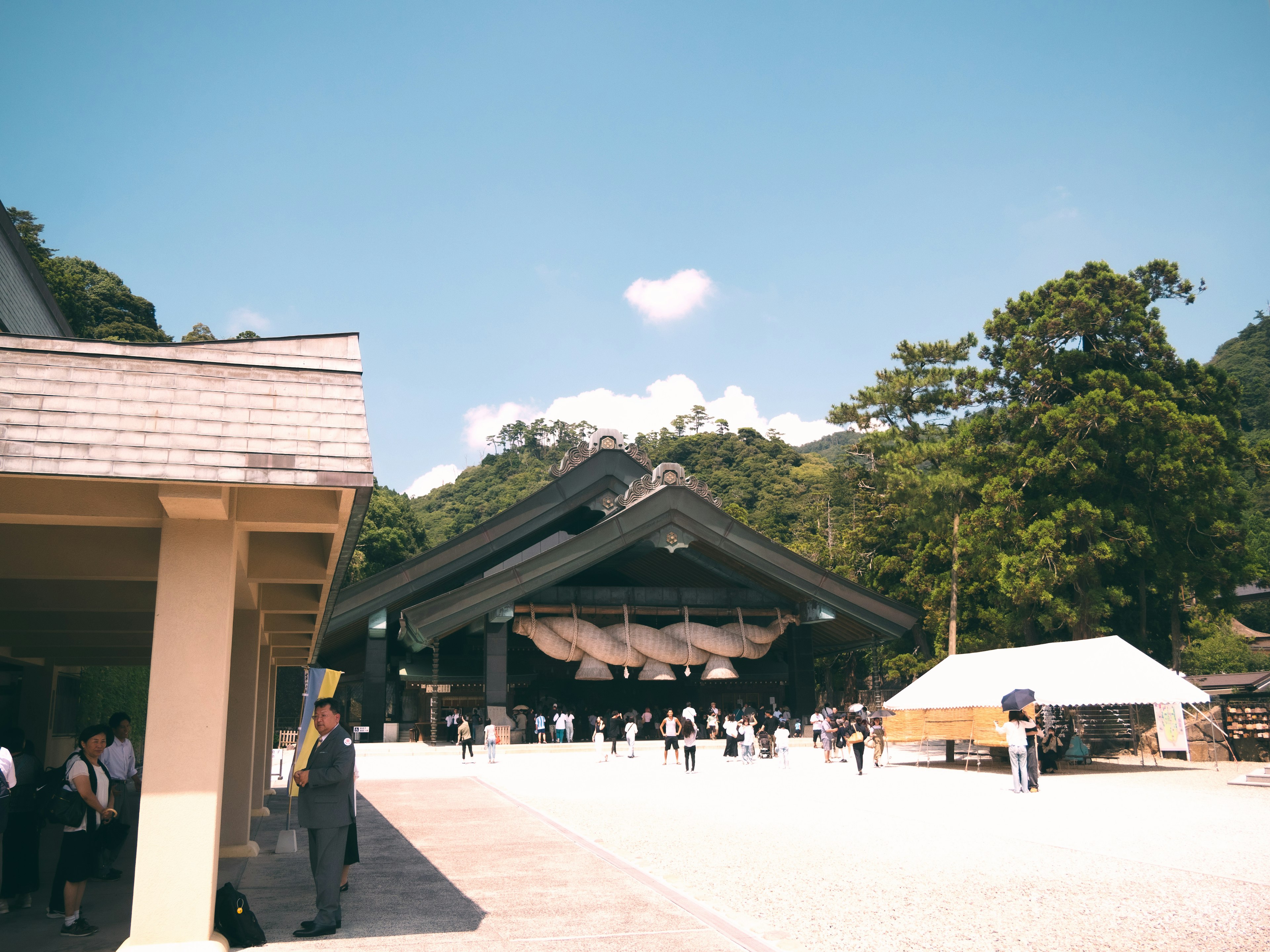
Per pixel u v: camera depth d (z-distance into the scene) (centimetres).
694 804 1802
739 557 4088
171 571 752
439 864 1130
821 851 1210
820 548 6631
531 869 1089
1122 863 1113
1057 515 4025
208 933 698
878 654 5088
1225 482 4081
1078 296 4309
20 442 664
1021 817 1575
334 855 793
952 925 801
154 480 684
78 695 2666
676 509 4016
